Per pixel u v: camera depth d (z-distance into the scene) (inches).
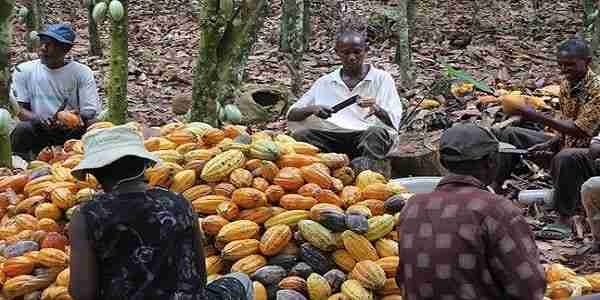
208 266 143.8
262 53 422.0
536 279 104.3
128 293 106.5
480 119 271.4
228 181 154.1
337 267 145.3
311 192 150.7
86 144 117.4
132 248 107.2
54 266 143.8
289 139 167.5
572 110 213.6
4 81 183.3
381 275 139.6
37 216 154.6
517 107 215.0
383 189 153.2
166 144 166.6
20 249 145.9
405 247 112.0
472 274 106.3
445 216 108.8
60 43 237.5
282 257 144.9
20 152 241.0
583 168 201.6
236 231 144.8
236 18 184.7
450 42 443.5
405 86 347.3
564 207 205.2
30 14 387.9
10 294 142.3
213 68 185.2
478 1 548.1
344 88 216.8
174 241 108.4
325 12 498.0
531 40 463.2
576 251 193.3
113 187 114.7
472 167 112.6
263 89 319.3
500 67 387.9
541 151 228.4
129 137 116.4
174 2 550.6
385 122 209.9
